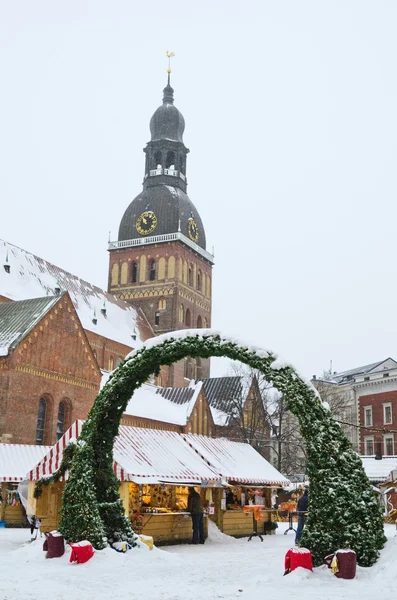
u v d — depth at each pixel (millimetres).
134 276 98938
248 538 31828
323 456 17234
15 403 46031
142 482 24797
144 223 99188
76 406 51781
